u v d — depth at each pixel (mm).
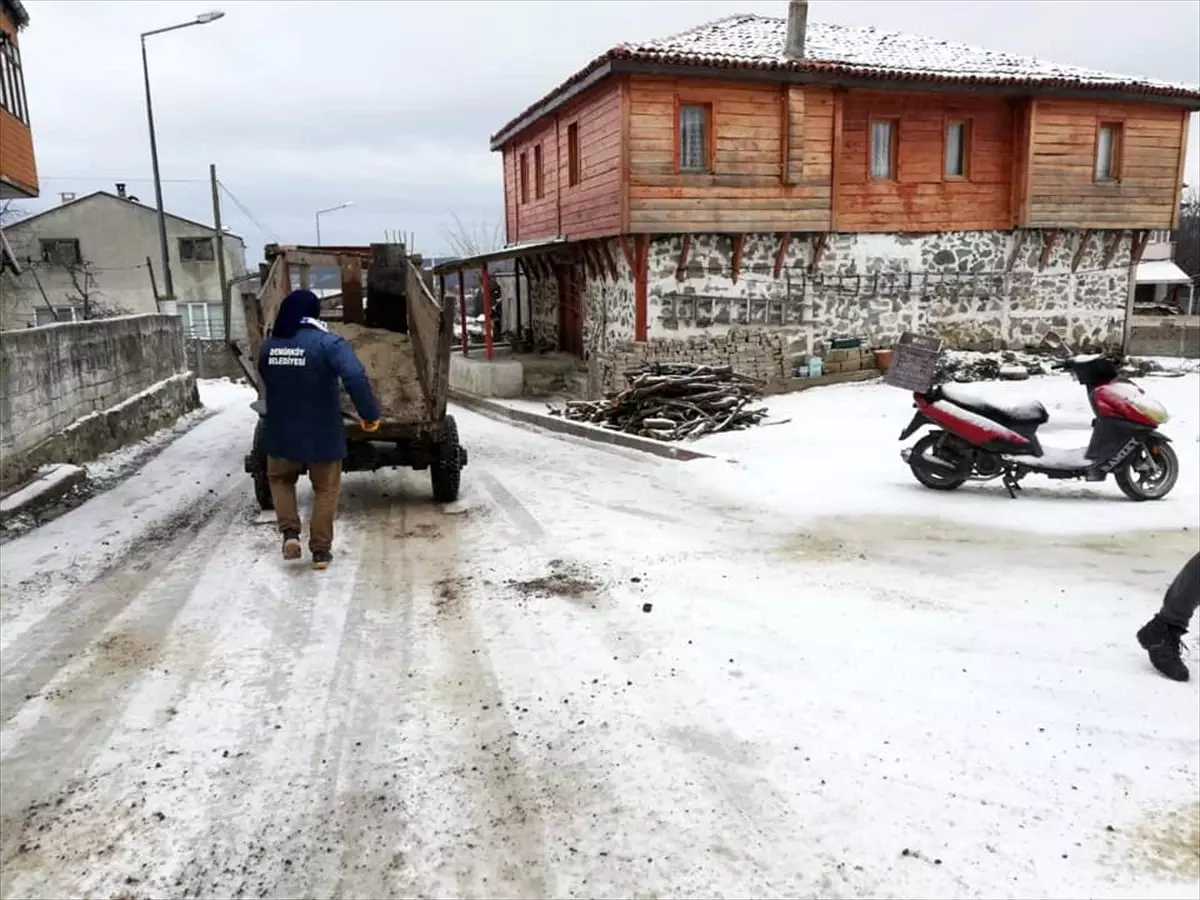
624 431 11312
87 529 6828
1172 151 17391
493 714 3508
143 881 2535
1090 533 6176
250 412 16625
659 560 5598
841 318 16125
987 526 6402
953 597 4793
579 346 18656
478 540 6250
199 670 4000
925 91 15453
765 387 15375
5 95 14164
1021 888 2420
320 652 4184
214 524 6957
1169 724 3340
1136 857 2553
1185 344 23141
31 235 37969
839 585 5023
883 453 9328
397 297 9977
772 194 14914
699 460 9141
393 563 5703
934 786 2926
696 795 2896
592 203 15422
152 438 12516
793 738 3250
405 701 3641
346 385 5367
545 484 8391
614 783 2982
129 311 39281
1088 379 7262
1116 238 17688
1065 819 2744
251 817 2838
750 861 2557
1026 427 7328
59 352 9352
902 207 16078
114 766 3170
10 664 4125
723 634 4273
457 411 17078
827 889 2428
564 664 3965
